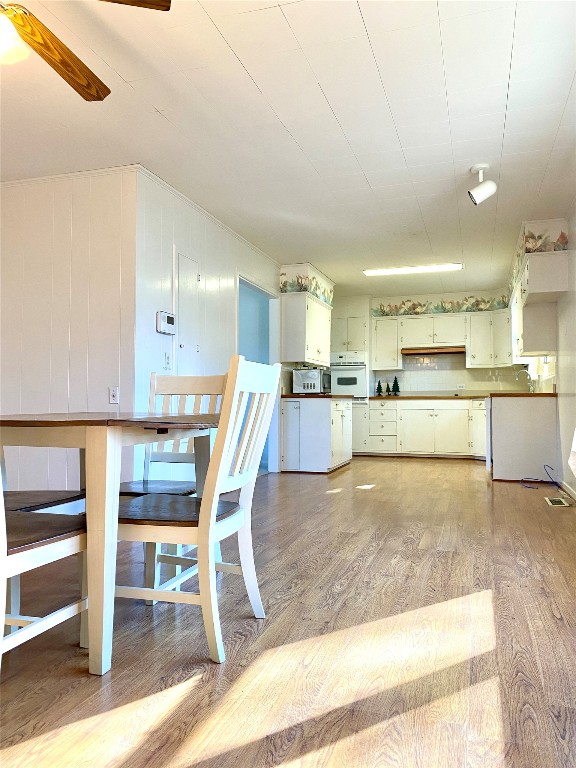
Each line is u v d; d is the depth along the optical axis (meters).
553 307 5.54
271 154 3.75
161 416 2.00
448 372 9.01
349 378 8.83
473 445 8.24
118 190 3.98
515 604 2.25
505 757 1.27
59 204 4.12
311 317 6.93
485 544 3.21
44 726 1.40
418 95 3.02
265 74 2.81
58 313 4.10
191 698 1.54
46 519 1.78
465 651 1.82
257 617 2.13
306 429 6.66
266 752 1.29
